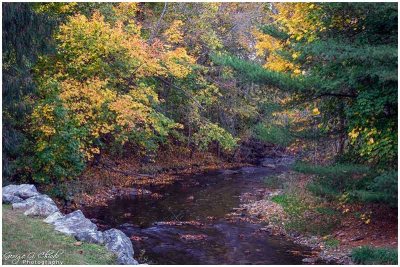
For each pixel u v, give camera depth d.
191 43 23.06
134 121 17.44
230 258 10.61
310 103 12.85
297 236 12.31
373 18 11.38
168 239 12.14
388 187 9.71
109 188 18.39
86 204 15.80
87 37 15.84
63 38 15.52
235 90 24.20
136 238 12.15
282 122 17.47
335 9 11.30
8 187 11.93
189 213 15.12
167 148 26.08
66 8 16.50
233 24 24.55
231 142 22.14
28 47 13.09
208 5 22.48
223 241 11.99
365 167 11.41
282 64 13.97
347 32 12.09
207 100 22.50
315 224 12.80
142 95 17.17
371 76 10.23
